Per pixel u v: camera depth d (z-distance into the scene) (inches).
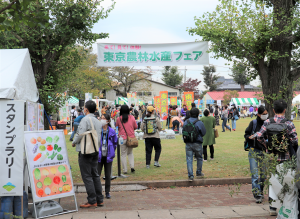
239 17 284.0
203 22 295.9
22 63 189.2
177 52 306.5
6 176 170.6
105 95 2311.8
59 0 258.5
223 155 400.2
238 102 1841.8
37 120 216.2
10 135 172.7
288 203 155.5
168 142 556.4
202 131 273.3
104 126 229.5
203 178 275.6
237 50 289.0
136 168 328.8
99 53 303.0
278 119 179.9
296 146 174.7
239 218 177.0
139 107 984.9
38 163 184.4
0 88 168.4
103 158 226.2
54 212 186.2
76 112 827.4
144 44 306.7
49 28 255.9
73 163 355.6
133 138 297.3
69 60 301.6
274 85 290.5
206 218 176.6
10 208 170.9
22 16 174.1
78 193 244.1
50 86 269.6
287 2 283.1
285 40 281.3
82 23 266.2
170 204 210.2
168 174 295.6
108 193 227.5
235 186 264.1
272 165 162.2
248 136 210.2
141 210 192.4
